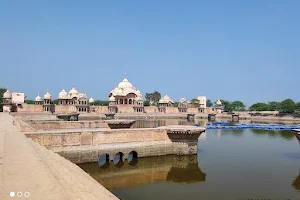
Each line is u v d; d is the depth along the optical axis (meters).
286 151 28.19
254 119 89.25
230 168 21.06
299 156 25.52
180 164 22.69
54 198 6.65
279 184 16.94
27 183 7.87
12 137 18.16
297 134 25.91
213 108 105.12
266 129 52.31
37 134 20.39
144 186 16.98
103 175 19.75
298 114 84.94
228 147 30.55
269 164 22.25
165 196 15.02
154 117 87.56
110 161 22.88
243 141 35.38
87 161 21.98
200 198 14.62
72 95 95.25
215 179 18.22
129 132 23.86
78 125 32.16
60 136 21.14
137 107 91.38
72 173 10.83
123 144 23.44
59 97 91.31
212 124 65.00
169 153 25.34
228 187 16.45
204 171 20.25
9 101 74.38
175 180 18.25
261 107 114.31
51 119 51.47
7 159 11.12
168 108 96.69
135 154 24.69
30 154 12.33
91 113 77.50
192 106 108.25
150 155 24.55
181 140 25.14
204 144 32.66
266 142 34.62
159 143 25.03
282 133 45.28
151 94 146.00
